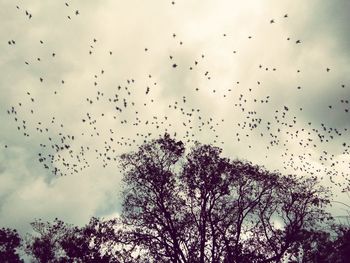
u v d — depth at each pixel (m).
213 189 19.75
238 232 18.61
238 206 19.86
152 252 19.11
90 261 18.88
